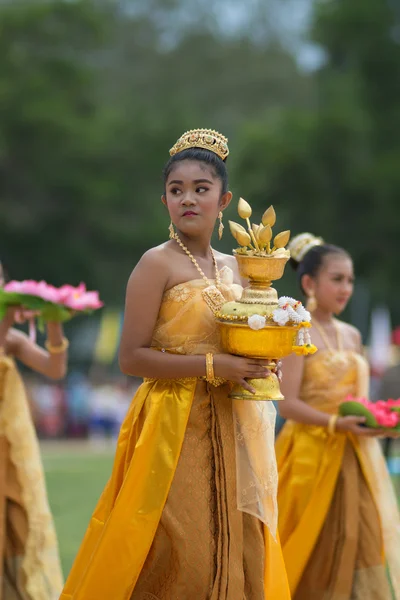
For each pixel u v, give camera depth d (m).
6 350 18.75
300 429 17.91
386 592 17.41
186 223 13.38
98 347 91.75
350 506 17.47
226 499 13.13
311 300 18.50
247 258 12.76
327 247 18.55
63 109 100.75
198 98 146.75
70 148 99.62
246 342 12.67
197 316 13.31
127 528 12.91
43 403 74.44
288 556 17.33
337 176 93.31
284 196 93.88
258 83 148.38
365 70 96.94
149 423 13.23
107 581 12.85
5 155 96.69
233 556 13.02
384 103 96.69
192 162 13.34
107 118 105.94
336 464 17.62
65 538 25.14
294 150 92.25
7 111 97.62
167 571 13.01
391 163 91.94
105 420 75.00
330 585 17.36
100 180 100.81
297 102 148.00
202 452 13.21
